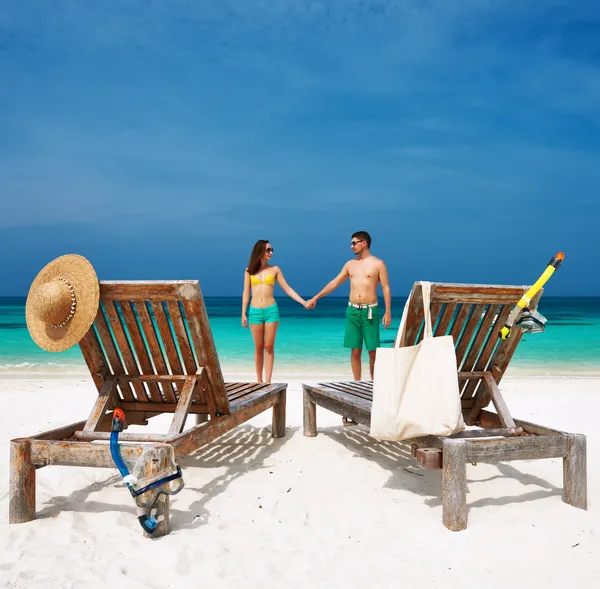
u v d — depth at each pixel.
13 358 13.79
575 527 3.32
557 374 11.72
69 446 3.35
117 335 4.20
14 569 2.80
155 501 3.16
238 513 3.62
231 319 36.06
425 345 3.60
